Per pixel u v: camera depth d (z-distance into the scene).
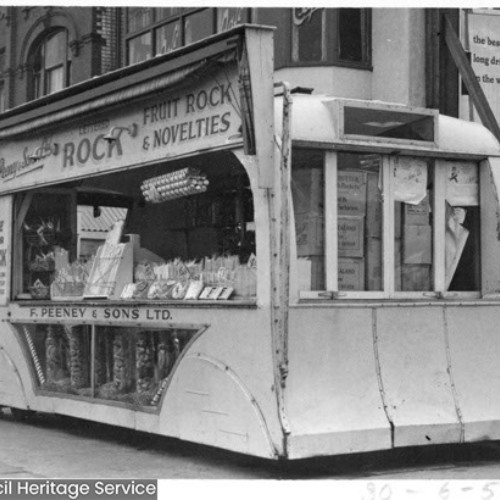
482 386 8.07
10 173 11.12
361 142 7.79
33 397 10.47
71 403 9.81
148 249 10.80
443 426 7.73
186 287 8.29
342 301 7.63
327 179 7.76
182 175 8.53
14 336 10.86
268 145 7.14
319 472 7.69
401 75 13.15
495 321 8.24
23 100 20.81
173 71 7.98
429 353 7.86
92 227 11.82
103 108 9.12
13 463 8.33
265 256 7.23
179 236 10.52
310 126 7.59
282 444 7.00
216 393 7.64
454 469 7.87
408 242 8.20
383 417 7.48
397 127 8.09
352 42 13.58
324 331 7.37
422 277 8.28
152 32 16.52
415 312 7.84
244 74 7.13
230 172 9.14
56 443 9.52
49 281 11.09
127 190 10.95
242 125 7.23
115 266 9.42
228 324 7.59
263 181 7.12
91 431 10.41
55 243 11.30
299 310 7.27
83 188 11.03
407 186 8.20
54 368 10.27
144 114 8.80
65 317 10.01
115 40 18.91
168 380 8.29
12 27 21.22
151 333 8.73
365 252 7.97
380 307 7.67
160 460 8.41
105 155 9.41
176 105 8.34
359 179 7.96
